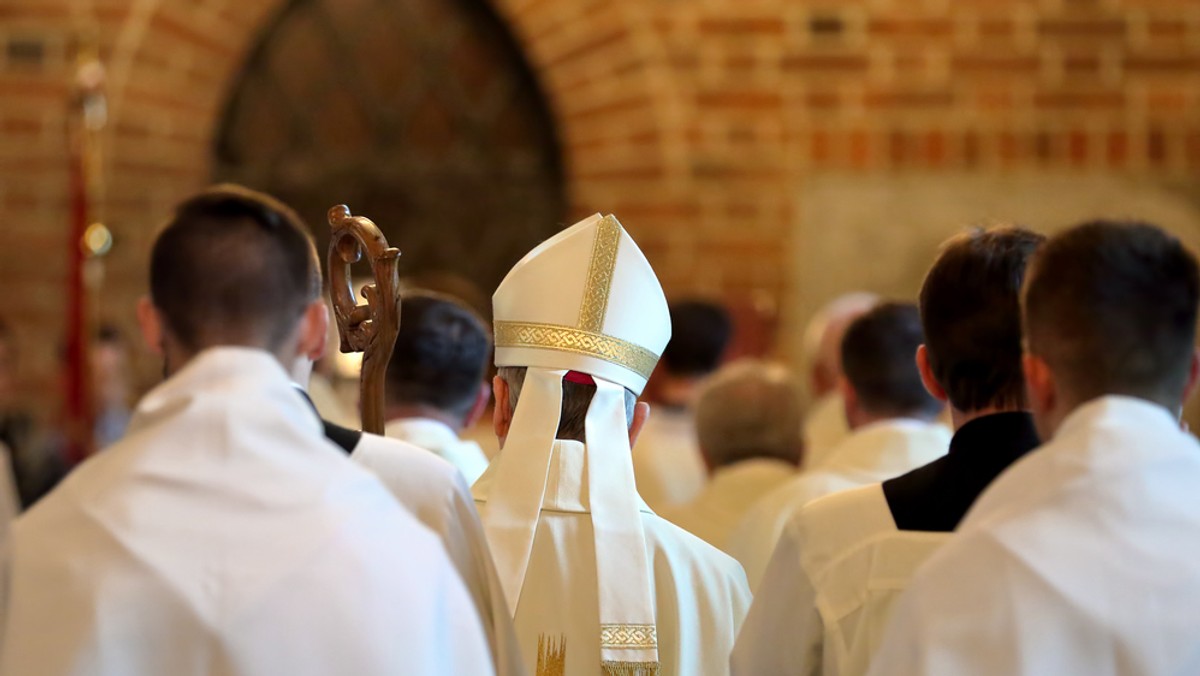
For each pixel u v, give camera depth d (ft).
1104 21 56.54
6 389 47.09
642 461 41.09
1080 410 14.17
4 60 55.88
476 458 25.93
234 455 14.11
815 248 56.90
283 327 15.21
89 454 48.55
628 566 18.52
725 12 56.95
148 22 56.34
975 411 18.15
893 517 18.07
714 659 19.25
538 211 59.41
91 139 51.31
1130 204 56.49
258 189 58.80
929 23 56.80
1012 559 13.43
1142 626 13.11
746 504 32.14
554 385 19.21
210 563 13.70
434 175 59.57
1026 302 14.75
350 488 14.40
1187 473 13.70
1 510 34.91
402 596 14.10
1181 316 14.28
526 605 18.67
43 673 13.42
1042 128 56.75
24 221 55.83
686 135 57.06
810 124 57.00
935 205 56.75
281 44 59.00
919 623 13.58
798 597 18.48
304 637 13.66
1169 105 56.54
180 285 14.89
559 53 57.52
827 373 40.50
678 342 42.09
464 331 26.27
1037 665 13.10
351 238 19.81
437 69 59.47
